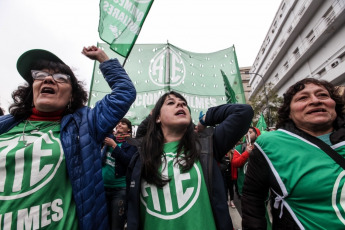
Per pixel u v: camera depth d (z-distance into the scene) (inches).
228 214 41.9
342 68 515.2
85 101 58.1
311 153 41.8
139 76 156.4
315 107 44.4
